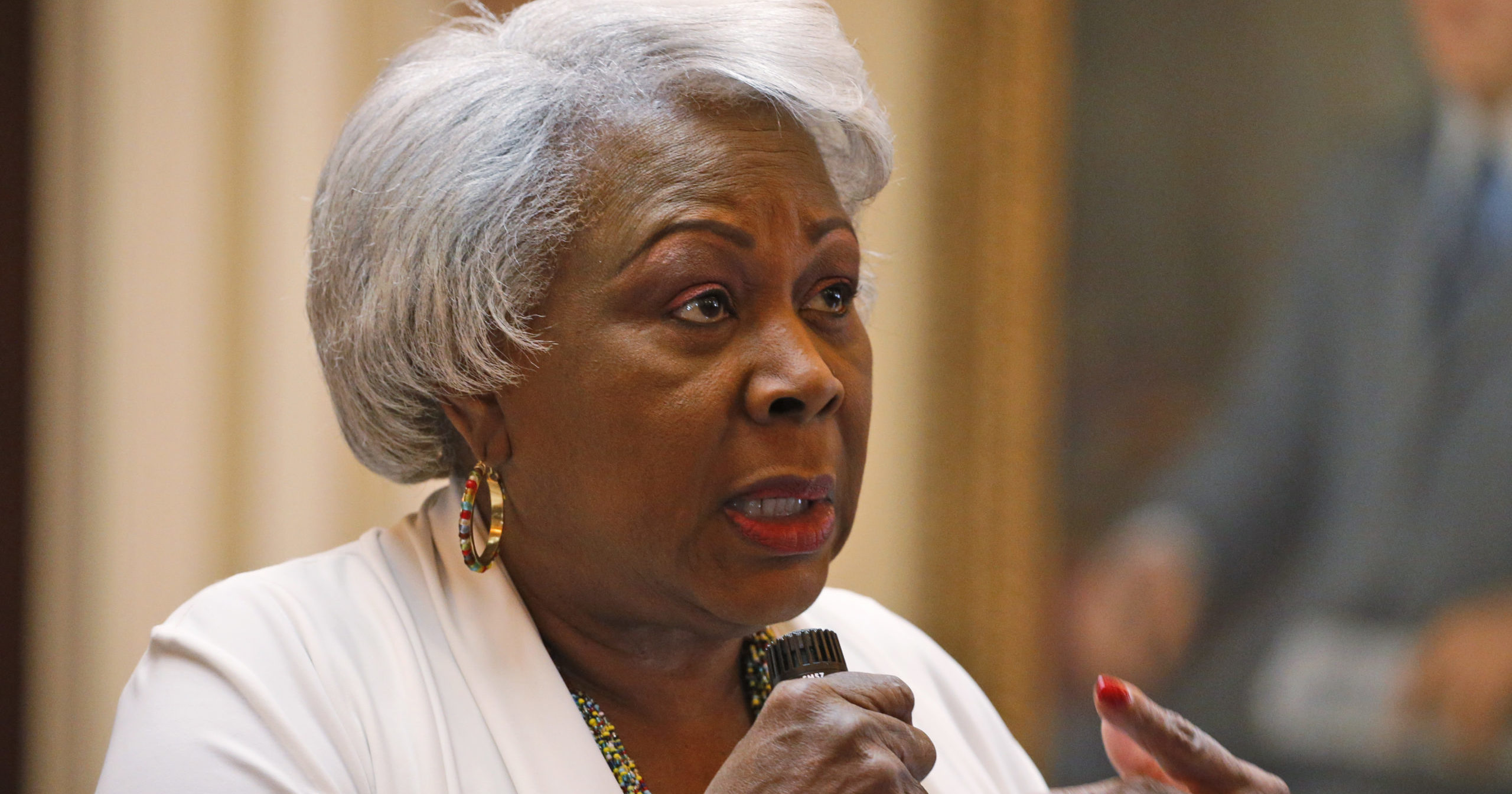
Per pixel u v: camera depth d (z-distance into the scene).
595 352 4.60
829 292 4.94
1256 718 11.76
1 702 11.93
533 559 4.97
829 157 5.43
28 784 11.90
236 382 12.49
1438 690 11.16
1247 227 11.89
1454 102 11.29
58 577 12.05
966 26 12.36
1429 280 11.35
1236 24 11.89
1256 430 11.82
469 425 4.88
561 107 4.73
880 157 5.45
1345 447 11.57
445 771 4.41
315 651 4.54
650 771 5.00
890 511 12.54
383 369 4.93
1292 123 11.79
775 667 4.59
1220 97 11.95
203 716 4.28
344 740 4.35
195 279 12.41
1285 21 11.78
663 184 4.62
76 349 12.21
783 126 4.90
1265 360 11.84
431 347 4.78
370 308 4.85
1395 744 11.28
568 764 4.56
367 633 4.72
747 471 4.55
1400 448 11.38
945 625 12.43
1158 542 12.03
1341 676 11.50
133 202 12.34
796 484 4.61
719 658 5.21
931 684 5.91
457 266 4.69
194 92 12.45
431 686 4.61
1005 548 12.30
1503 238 11.14
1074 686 12.23
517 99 4.74
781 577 4.64
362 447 5.27
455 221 4.68
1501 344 11.08
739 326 4.67
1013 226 12.27
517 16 5.09
